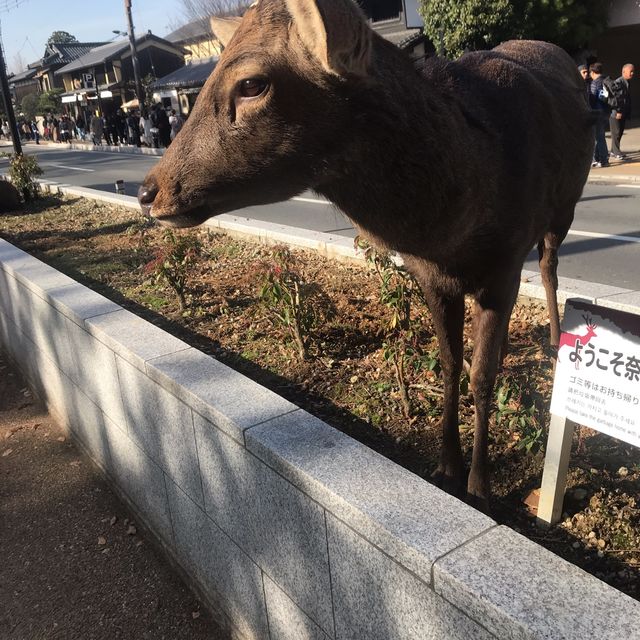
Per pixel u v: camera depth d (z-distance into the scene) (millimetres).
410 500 1876
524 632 1409
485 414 2494
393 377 3643
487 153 2273
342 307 4801
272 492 2271
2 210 12148
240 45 1957
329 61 1780
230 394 2646
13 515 4055
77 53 57688
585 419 2146
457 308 2582
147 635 3059
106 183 17172
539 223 2828
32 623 3193
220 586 2943
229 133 1987
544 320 4371
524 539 1689
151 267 5082
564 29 15836
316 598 2201
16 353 6004
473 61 2762
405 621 1784
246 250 7074
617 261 6723
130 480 3773
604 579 2188
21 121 55625
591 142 3434
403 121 1985
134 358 3160
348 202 2129
